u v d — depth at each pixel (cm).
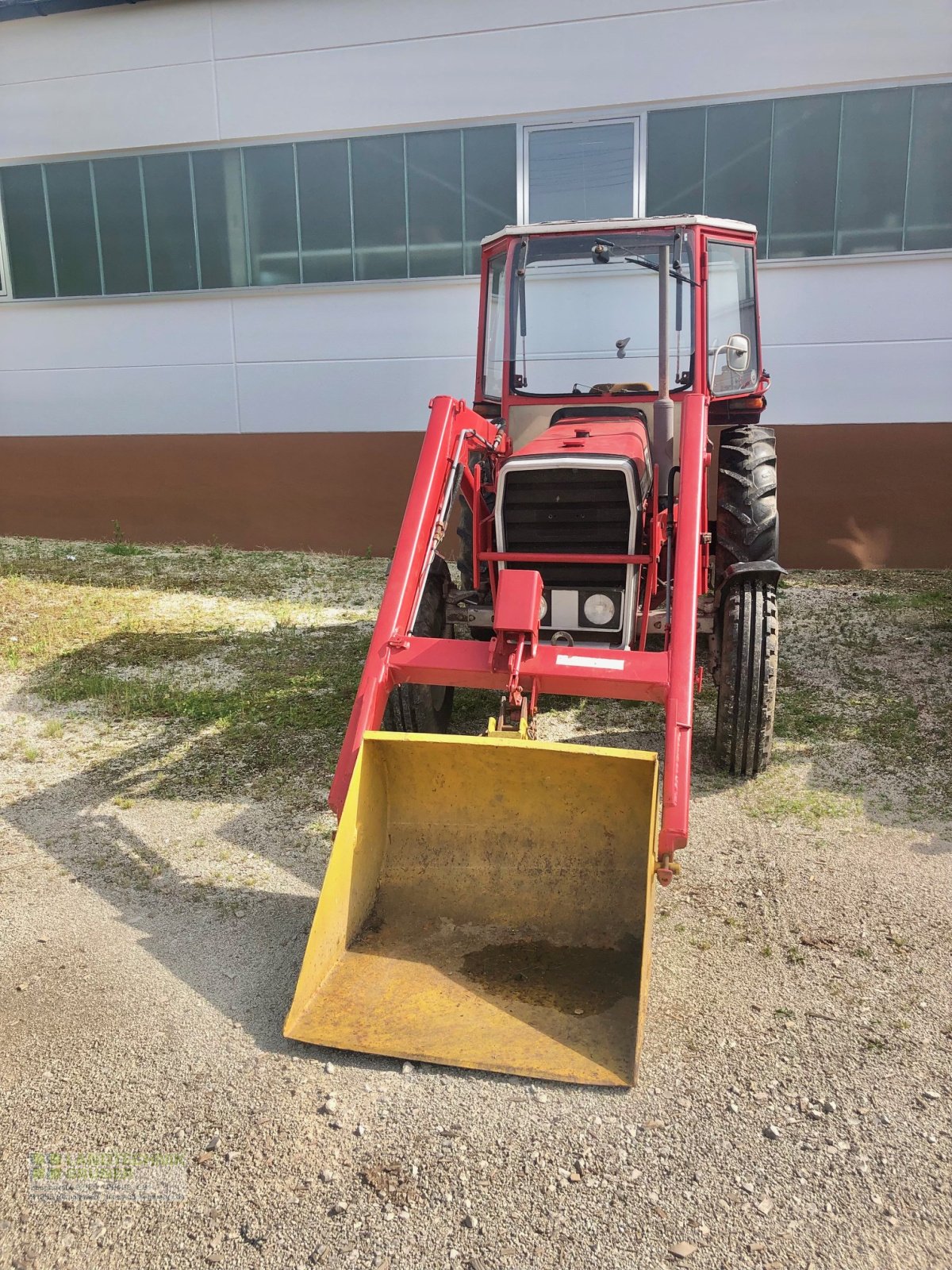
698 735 533
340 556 983
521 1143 259
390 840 360
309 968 304
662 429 451
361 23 900
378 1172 250
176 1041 298
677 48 837
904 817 438
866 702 569
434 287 934
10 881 395
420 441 960
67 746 534
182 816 452
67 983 327
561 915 342
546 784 342
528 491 426
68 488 1052
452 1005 306
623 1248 229
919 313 837
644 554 436
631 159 866
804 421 869
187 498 1028
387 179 923
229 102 945
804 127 827
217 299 988
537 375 494
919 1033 300
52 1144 260
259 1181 248
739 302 518
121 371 1029
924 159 812
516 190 897
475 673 364
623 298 479
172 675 638
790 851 411
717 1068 285
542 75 869
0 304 1045
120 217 997
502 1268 224
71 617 758
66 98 986
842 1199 241
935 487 853
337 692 606
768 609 460
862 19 799
